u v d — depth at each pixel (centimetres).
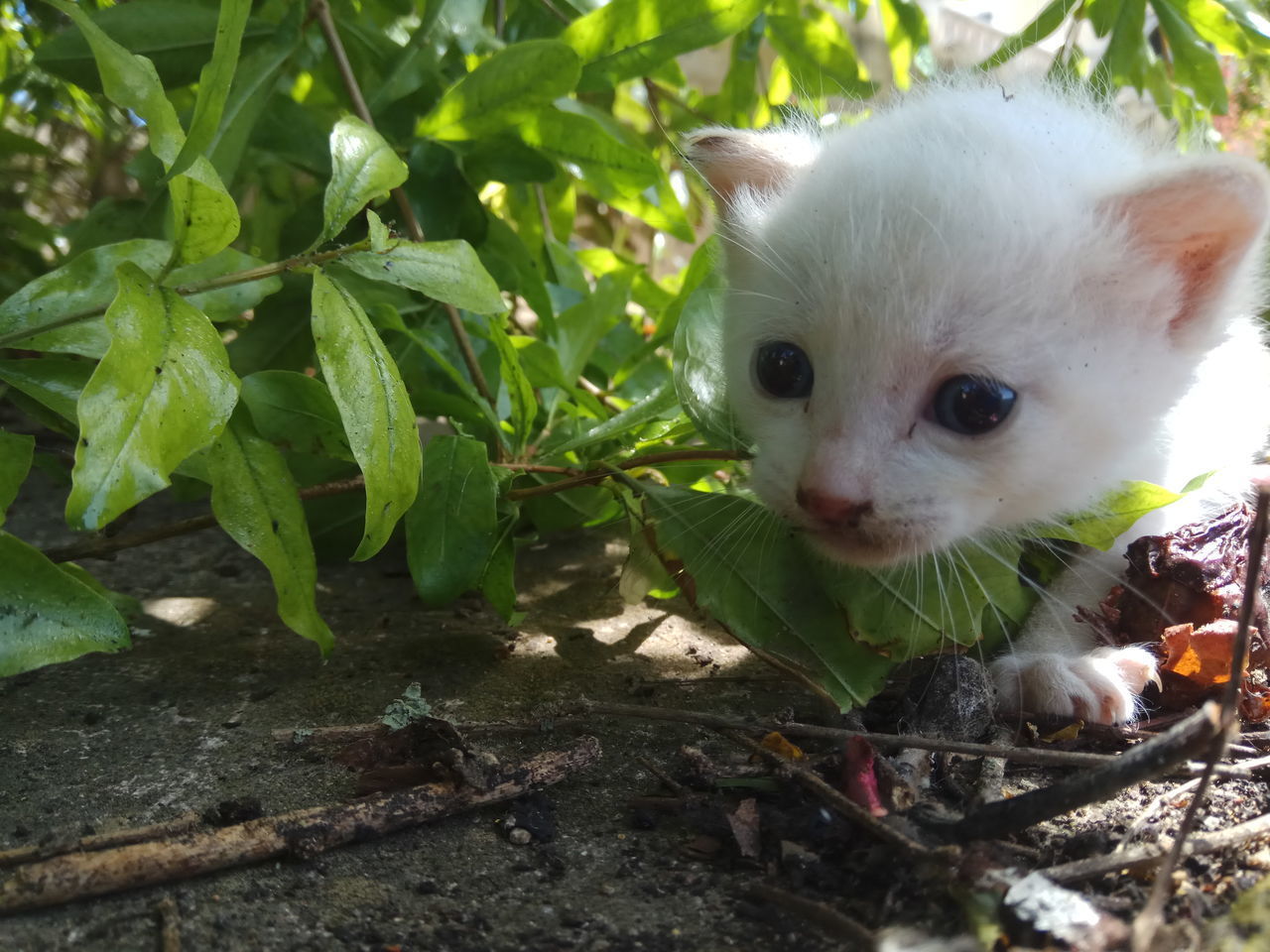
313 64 20
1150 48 25
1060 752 12
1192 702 14
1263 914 9
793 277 14
